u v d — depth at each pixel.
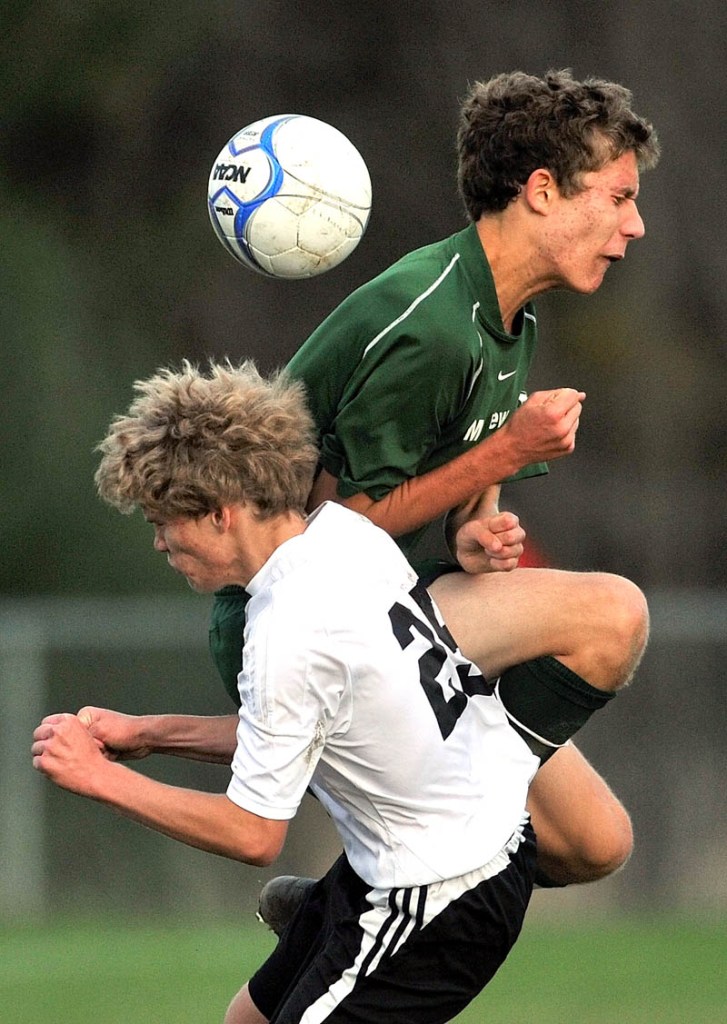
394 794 12.55
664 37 64.44
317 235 14.59
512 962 29.83
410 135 62.97
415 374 13.62
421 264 14.12
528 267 14.37
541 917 37.81
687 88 64.62
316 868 37.97
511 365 14.52
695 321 64.69
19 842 37.22
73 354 56.44
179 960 29.94
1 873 37.12
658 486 63.25
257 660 12.31
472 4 63.06
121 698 38.38
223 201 14.68
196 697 38.69
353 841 12.99
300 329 62.56
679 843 38.25
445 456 14.44
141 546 54.47
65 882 37.25
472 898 12.55
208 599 54.22
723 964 29.52
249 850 12.34
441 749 12.62
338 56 63.31
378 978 12.56
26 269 56.34
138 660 38.53
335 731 12.45
